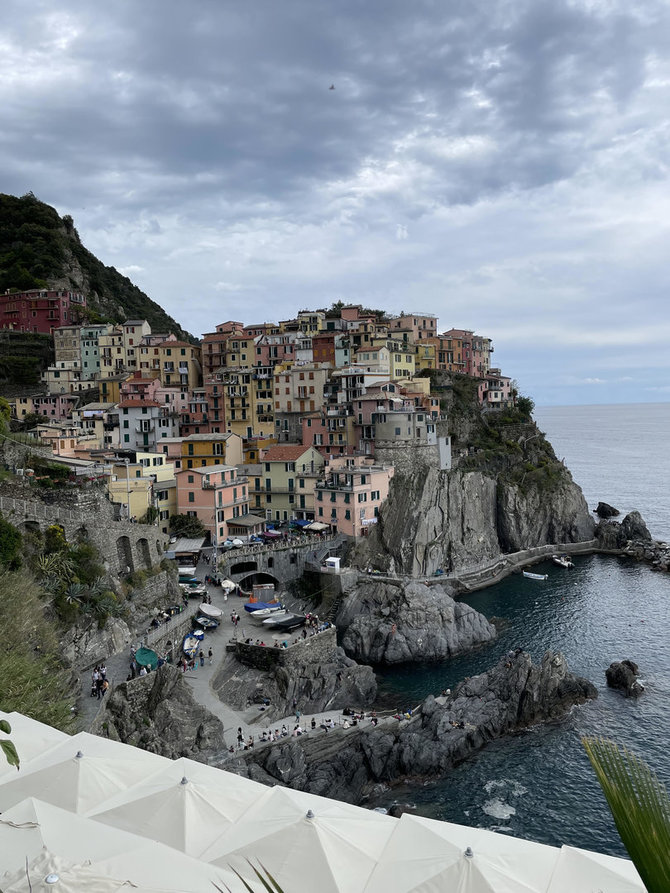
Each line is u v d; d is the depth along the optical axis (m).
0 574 58.16
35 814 27.88
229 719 69.06
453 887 28.72
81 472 92.12
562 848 31.92
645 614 107.81
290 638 81.62
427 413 140.50
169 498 116.50
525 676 75.94
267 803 35.16
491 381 185.75
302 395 156.75
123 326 193.25
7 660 45.97
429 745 67.19
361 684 80.69
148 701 63.38
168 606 85.62
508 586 127.31
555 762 66.31
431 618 98.19
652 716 74.00
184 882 23.78
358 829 33.12
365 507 121.88
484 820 58.16
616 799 8.03
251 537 116.19
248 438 155.38
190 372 185.00
